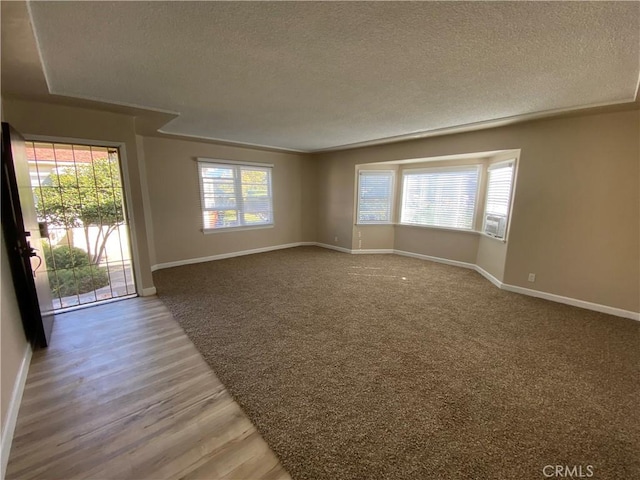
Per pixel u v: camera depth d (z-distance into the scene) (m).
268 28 1.51
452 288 3.88
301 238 6.93
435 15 1.39
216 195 5.32
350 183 5.89
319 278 4.29
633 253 2.95
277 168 6.17
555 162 3.26
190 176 4.96
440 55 1.81
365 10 1.35
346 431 1.58
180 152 4.79
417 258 5.64
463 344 2.46
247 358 2.24
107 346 2.40
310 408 1.74
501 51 1.75
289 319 2.91
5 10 1.28
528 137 3.42
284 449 1.46
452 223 5.11
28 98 2.49
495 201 4.20
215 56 1.83
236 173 5.55
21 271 2.17
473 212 4.79
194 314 3.01
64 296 3.67
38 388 1.89
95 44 1.65
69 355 2.27
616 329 2.75
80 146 3.13
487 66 1.96
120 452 1.44
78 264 4.24
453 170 4.96
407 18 1.42
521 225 3.59
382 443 1.50
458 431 1.58
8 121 2.49
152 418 1.66
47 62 1.86
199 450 1.46
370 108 2.93
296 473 1.34
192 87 2.36
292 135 4.37
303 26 1.50
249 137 4.57
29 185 2.48
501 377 2.03
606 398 1.83
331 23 1.46
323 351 2.34
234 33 1.56
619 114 2.88
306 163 6.62
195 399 1.81
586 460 1.41
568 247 3.29
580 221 3.19
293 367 2.13
